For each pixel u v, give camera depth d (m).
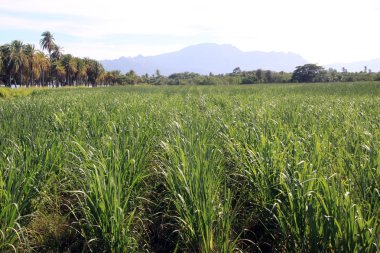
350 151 5.94
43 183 5.18
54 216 5.13
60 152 5.77
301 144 5.78
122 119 8.65
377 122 8.36
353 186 4.51
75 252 4.49
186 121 8.22
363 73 101.56
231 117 9.27
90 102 14.59
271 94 24.98
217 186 4.76
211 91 33.53
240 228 4.83
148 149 6.32
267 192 4.55
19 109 10.66
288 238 3.87
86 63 115.88
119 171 4.68
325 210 3.52
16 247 4.36
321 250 3.51
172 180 4.72
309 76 97.19
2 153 5.34
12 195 4.32
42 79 100.31
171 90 38.66
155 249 4.68
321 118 8.81
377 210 3.76
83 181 4.92
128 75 145.25
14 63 76.81
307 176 4.23
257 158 4.96
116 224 3.91
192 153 5.39
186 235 4.20
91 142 6.47
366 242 3.19
